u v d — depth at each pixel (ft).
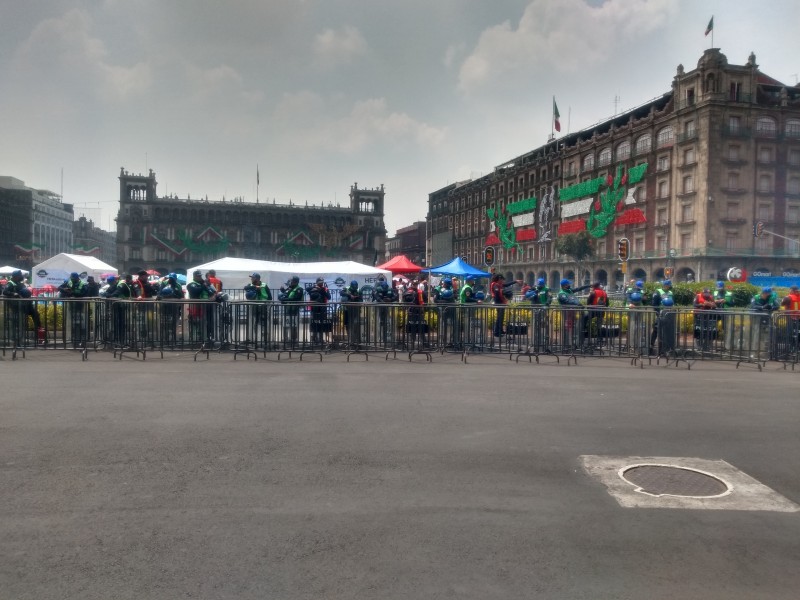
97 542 12.16
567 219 247.91
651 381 32.94
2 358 38.58
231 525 13.05
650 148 204.03
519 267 282.97
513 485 15.83
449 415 23.45
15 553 11.64
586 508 14.37
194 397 26.04
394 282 84.12
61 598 10.12
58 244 443.73
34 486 15.14
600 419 23.26
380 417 22.90
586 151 237.45
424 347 43.16
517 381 32.04
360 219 406.41
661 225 198.80
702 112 183.11
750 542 12.69
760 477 16.84
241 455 17.87
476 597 10.35
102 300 41.01
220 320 41.73
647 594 10.54
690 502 14.87
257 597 10.23
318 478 16.07
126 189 373.40
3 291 46.50
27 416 22.11
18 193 377.50
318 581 10.78
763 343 40.60
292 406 24.54
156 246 374.63
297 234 394.73
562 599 10.33
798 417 24.11
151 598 10.15
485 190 323.98
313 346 42.42
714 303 51.78
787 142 186.60
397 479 16.10
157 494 14.75
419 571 11.18
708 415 24.30
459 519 13.58
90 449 18.17
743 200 183.62
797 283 142.31
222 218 385.09
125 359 38.81
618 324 43.11
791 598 10.50
